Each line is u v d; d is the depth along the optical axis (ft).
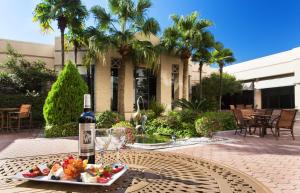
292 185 13.12
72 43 47.50
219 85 81.56
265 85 90.12
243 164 17.57
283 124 29.55
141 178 5.20
